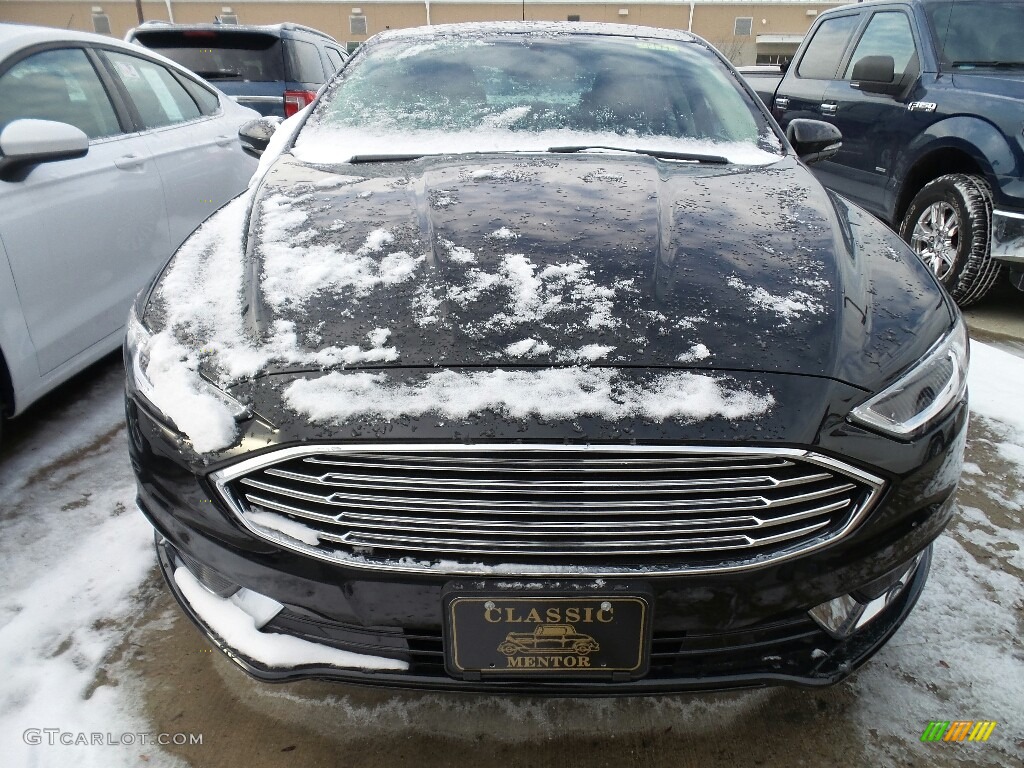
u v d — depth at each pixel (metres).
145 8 30.20
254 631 1.39
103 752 1.50
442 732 1.56
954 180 3.98
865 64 4.54
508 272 1.51
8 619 1.81
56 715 1.57
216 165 3.57
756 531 1.26
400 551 1.26
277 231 1.72
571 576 1.23
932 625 1.83
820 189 2.02
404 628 1.33
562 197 1.83
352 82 2.55
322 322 1.41
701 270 1.54
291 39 6.16
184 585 1.50
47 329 2.40
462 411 1.23
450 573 1.24
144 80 3.28
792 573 1.28
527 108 2.38
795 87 5.71
